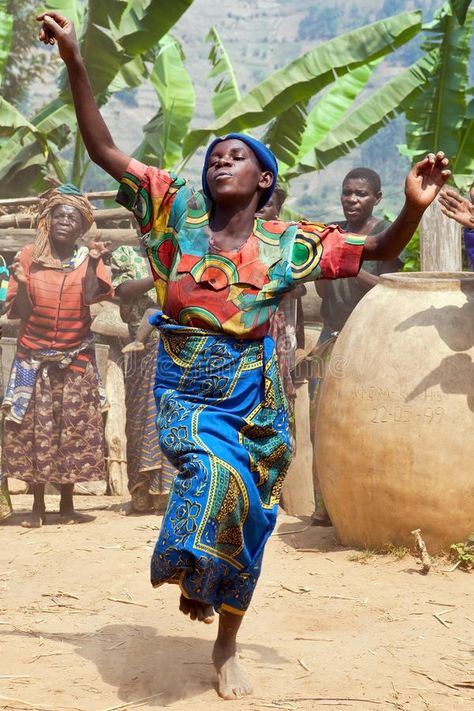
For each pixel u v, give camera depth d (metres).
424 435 5.43
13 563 5.70
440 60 10.80
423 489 5.46
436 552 5.59
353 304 7.43
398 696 3.69
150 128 12.16
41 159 11.64
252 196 3.64
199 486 3.45
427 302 5.61
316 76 10.32
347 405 5.69
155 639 4.36
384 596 5.00
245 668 3.97
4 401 6.79
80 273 6.88
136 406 7.21
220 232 3.64
